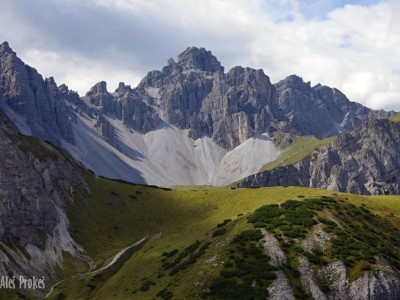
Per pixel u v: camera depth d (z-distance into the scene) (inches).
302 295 3875.5
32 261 6205.7
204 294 3969.0
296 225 4714.6
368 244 4458.7
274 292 3841.0
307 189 6515.8
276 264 4170.8
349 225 4869.6
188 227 6722.4
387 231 5132.9
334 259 4173.2
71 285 5895.7
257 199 6727.4
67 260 6510.8
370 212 5502.0
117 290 5226.4
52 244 6683.1
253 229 4771.2
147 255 5954.7
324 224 4722.0
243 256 4357.8
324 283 3998.5
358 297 3875.5
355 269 4052.7
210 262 4409.5
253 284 3937.0
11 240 6323.8
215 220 6422.2
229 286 3969.0
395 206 5999.0
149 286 4744.1
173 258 5265.8
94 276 6003.9
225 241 4712.1
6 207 6545.3
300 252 4291.3
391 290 3912.4
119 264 6284.5
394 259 4370.1
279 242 4458.7
